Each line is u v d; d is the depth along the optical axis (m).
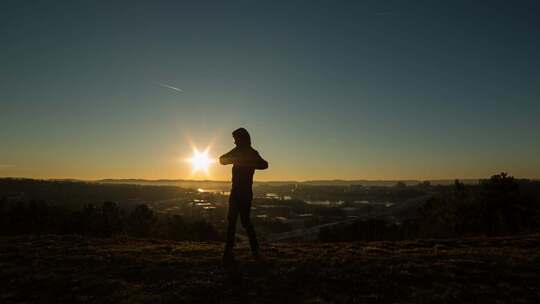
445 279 8.41
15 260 10.09
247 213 9.38
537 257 10.27
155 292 7.71
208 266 9.34
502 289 7.91
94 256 10.35
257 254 9.66
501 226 35.09
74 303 7.29
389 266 9.12
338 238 44.03
